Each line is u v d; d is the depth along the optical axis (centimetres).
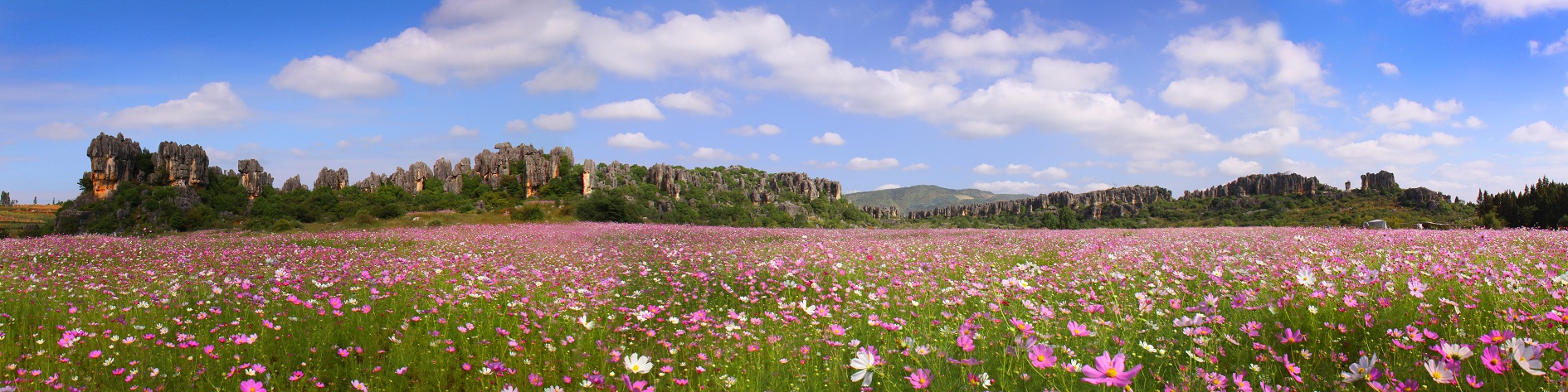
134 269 1255
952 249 1616
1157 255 1354
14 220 8262
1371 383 365
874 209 17000
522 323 694
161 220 6372
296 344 637
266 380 522
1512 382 379
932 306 736
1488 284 631
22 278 1033
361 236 2444
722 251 1576
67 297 859
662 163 12169
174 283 947
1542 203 5659
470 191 9075
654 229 3250
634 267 1255
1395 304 574
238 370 552
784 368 539
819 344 585
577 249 1783
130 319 697
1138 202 15525
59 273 1170
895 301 788
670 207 10119
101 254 1661
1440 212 10819
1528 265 915
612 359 540
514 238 2395
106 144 6844
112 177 6831
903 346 499
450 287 927
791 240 2136
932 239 2175
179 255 1590
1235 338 524
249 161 7825
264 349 618
